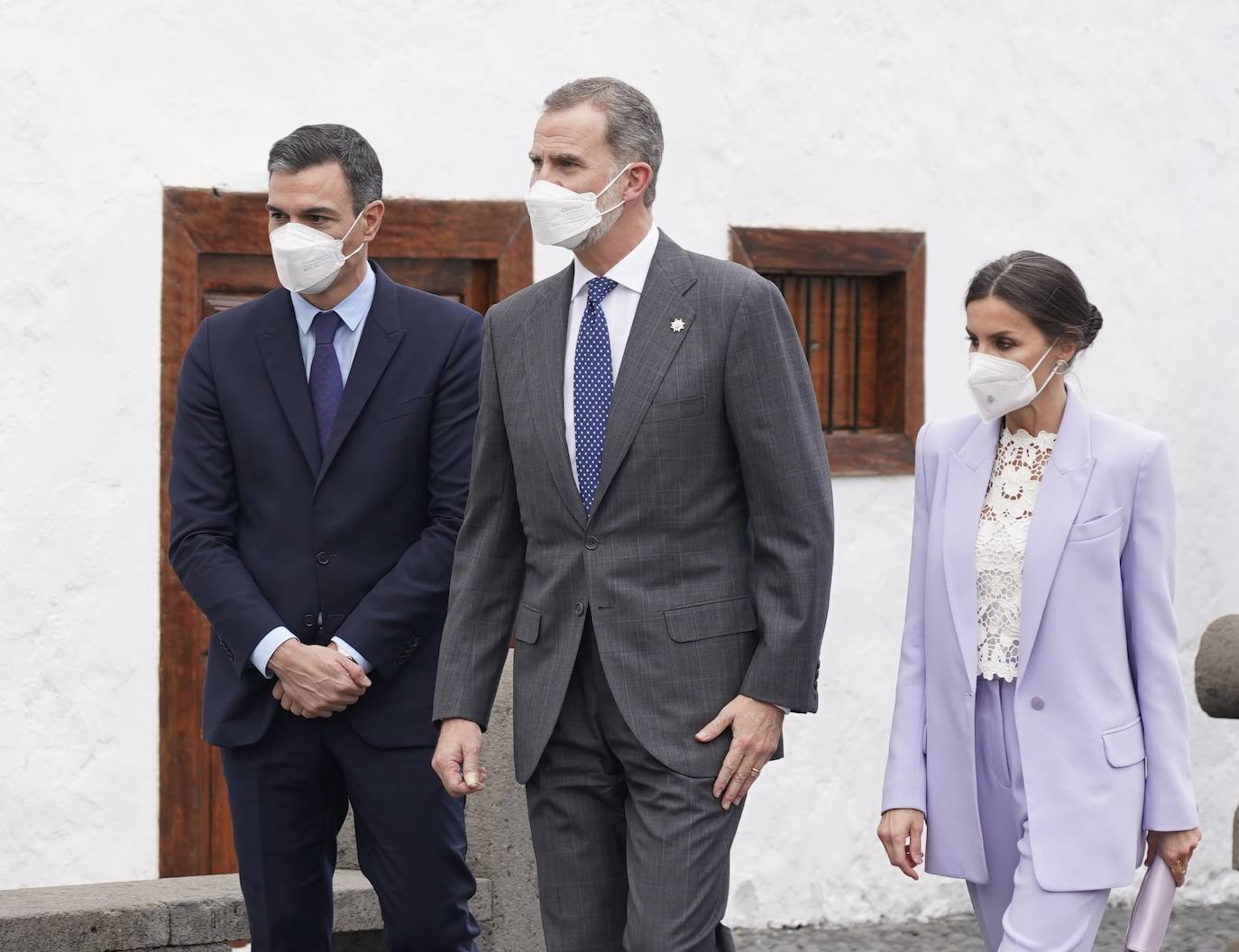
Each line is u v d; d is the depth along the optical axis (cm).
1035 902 607
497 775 881
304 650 668
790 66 1171
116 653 1017
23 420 998
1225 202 1289
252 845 693
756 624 617
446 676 651
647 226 629
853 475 1192
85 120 1006
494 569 656
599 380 620
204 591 682
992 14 1222
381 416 691
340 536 687
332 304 695
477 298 1116
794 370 612
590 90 613
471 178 1095
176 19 1025
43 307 1001
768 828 1179
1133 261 1266
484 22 1094
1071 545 612
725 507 617
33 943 783
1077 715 609
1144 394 1270
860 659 1198
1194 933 1205
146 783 1025
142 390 1022
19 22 991
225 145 1039
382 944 883
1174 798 607
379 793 689
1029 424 635
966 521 631
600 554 612
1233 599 1298
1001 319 614
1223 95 1285
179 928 813
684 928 598
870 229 1195
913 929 1189
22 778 1000
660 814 604
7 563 995
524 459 629
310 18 1056
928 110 1208
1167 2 1267
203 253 1043
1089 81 1248
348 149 683
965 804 627
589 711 624
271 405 690
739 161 1161
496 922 881
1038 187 1238
